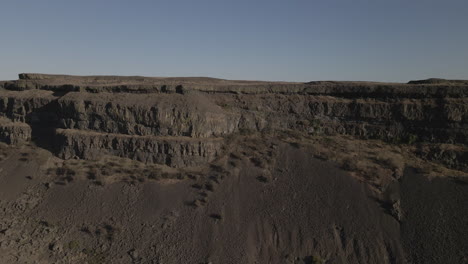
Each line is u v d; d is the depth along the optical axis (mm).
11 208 40188
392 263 31234
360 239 33000
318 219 35000
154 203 38406
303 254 32594
